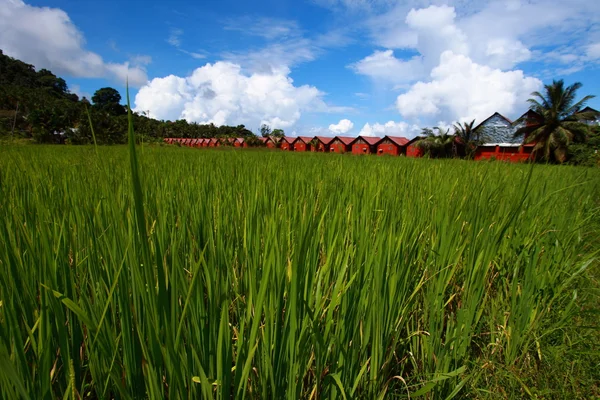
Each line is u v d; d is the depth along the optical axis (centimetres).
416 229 183
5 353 70
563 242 246
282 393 105
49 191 234
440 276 157
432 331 146
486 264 164
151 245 132
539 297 191
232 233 184
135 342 97
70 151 1002
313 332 104
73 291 112
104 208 159
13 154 720
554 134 3419
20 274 111
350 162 733
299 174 406
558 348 169
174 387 81
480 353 181
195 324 99
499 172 466
